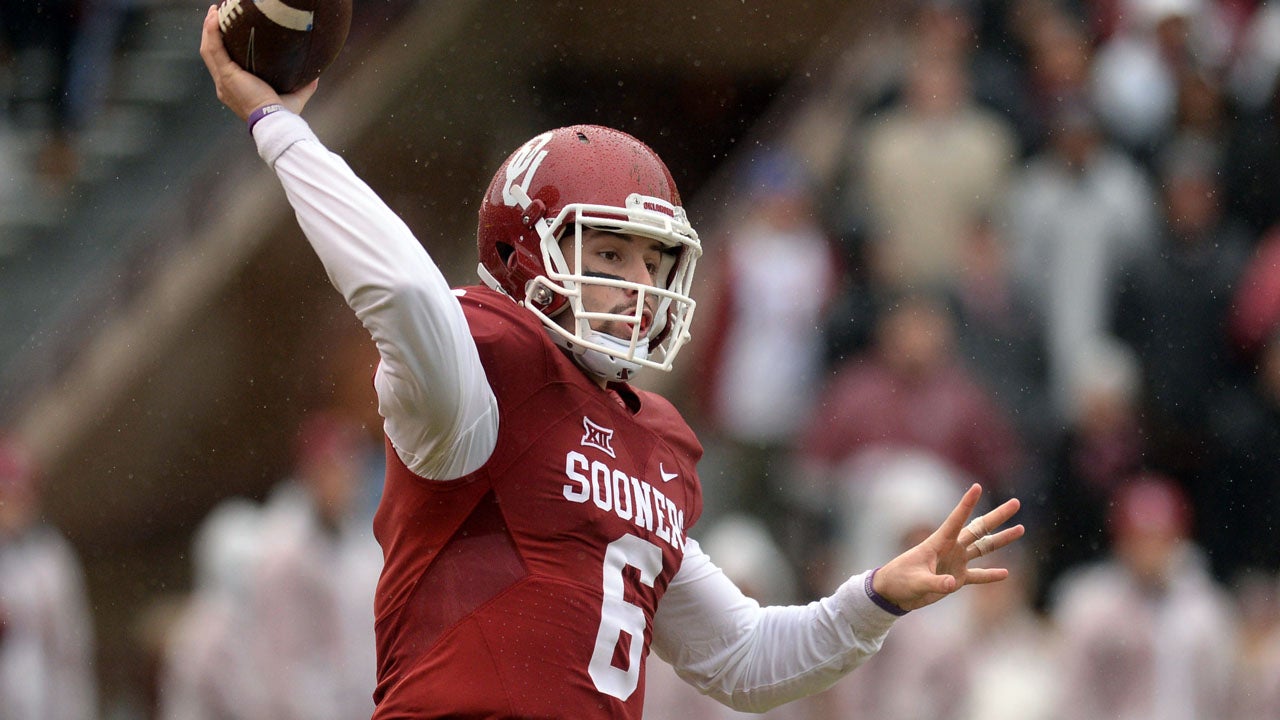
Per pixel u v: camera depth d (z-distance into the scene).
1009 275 32.84
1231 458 31.84
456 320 10.00
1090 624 27.39
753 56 40.69
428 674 10.47
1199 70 35.31
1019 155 33.81
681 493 11.49
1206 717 27.55
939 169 33.16
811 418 32.19
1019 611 29.56
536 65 41.66
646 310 11.05
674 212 11.09
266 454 42.38
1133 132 34.19
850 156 34.50
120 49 45.53
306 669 27.97
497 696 10.34
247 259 42.88
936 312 31.69
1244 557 31.67
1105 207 32.81
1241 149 34.09
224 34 10.60
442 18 41.88
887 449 30.33
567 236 11.05
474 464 10.41
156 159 44.59
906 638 26.08
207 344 42.84
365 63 42.31
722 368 32.94
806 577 30.52
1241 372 32.44
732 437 32.53
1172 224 33.50
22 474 31.30
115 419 42.78
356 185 10.13
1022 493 31.06
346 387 41.06
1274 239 33.28
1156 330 32.56
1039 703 26.98
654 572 11.04
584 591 10.55
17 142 44.81
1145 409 32.12
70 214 44.50
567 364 10.91
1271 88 34.59
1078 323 32.50
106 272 43.72
